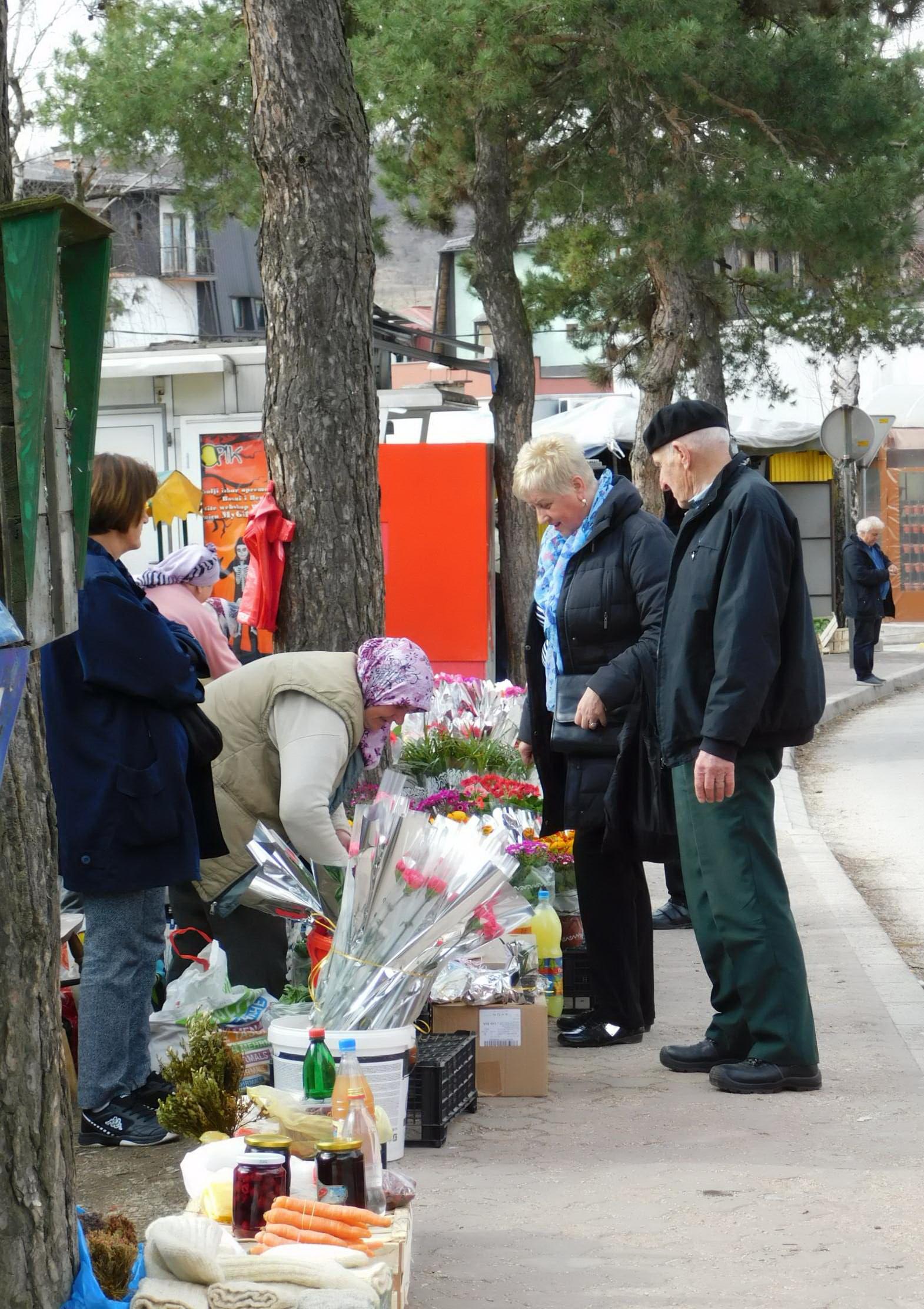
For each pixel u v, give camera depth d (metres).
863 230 18.28
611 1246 4.46
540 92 18.73
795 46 18.17
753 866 6.01
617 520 6.58
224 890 5.86
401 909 5.18
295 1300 3.39
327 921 5.66
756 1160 5.19
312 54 7.60
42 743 3.40
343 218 7.69
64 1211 3.43
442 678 8.34
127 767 5.29
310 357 7.70
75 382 3.22
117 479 5.48
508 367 18.36
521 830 6.80
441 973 6.09
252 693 5.95
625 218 19.08
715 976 6.29
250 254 53.12
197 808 5.64
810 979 7.82
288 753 5.78
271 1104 4.45
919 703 22.67
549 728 6.77
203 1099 4.78
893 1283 4.15
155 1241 3.54
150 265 50.00
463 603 15.70
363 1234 3.78
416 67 16.80
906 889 10.79
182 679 5.38
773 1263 4.30
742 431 27.78
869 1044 6.63
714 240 17.78
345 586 7.77
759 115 18.47
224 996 5.70
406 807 5.33
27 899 3.31
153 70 18.86
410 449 15.71
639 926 6.87
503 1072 6.01
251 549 7.81
